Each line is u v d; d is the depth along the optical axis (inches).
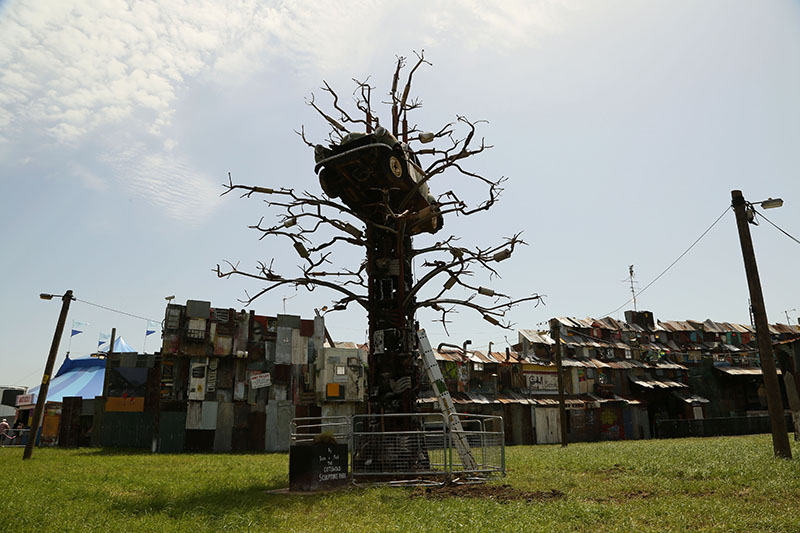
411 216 753.6
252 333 1567.4
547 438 1854.1
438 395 713.0
